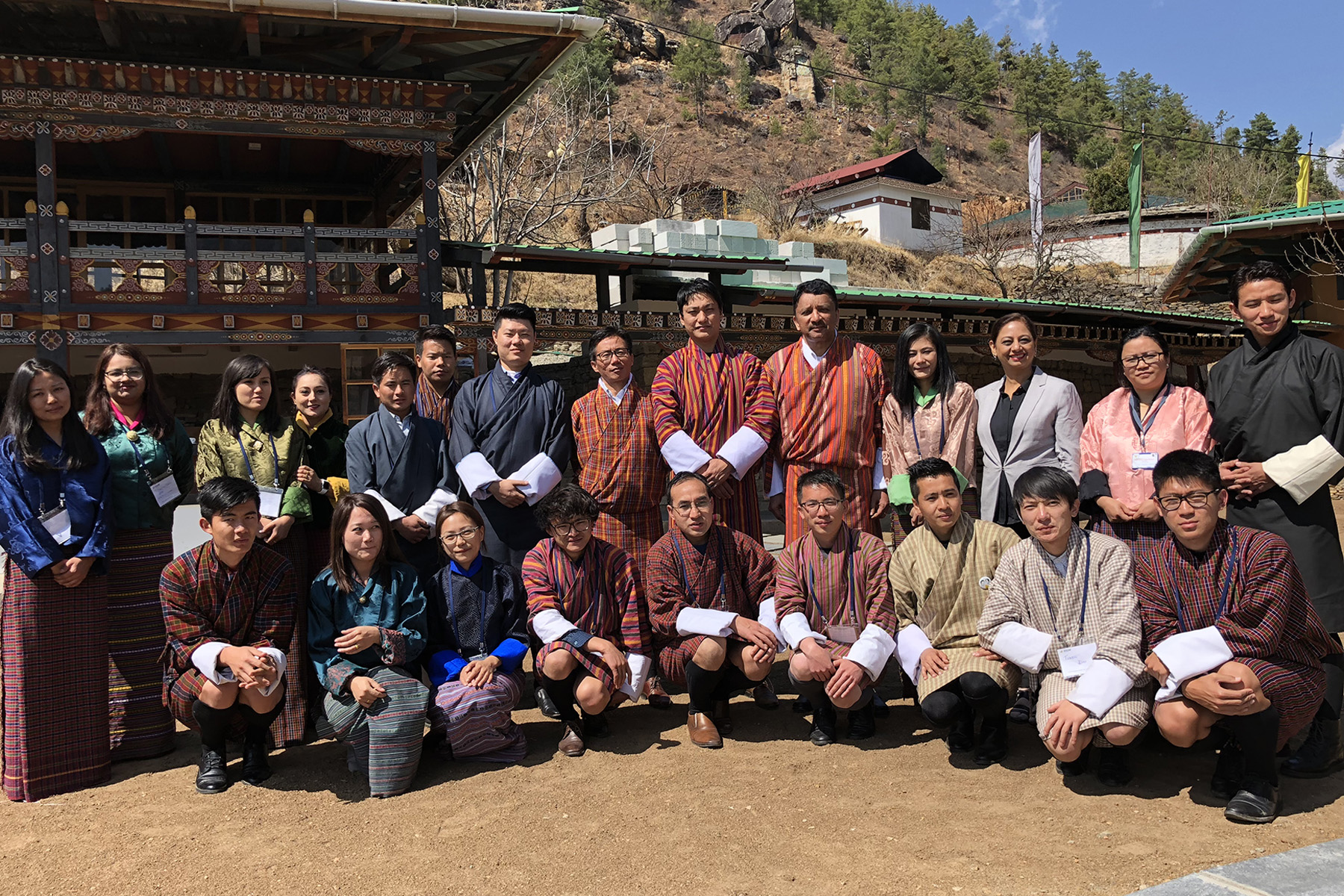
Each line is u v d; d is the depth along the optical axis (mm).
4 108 7898
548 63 9102
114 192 11742
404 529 4609
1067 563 3717
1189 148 78500
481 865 3043
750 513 4977
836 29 85125
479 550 4309
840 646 4215
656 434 4875
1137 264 31516
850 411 4797
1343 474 3793
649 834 3230
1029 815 3324
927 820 3291
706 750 4156
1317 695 3334
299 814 3541
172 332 8438
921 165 34594
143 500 4219
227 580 3881
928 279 30312
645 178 27969
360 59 9203
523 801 3590
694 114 56312
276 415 4484
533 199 22516
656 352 10281
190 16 8031
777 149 57938
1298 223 10242
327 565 4504
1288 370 3793
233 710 3816
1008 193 68250
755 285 11203
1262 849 2975
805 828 3244
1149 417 4148
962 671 3854
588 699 4129
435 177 9102
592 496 4789
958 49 86875
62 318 8141
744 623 4160
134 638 4227
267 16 7699
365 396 9000
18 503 3742
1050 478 3680
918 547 4230
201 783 3801
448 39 8469
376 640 3883
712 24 73312
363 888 2904
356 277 11602
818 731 4227
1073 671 3596
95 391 4211
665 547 4406
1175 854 2941
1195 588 3488
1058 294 27969
